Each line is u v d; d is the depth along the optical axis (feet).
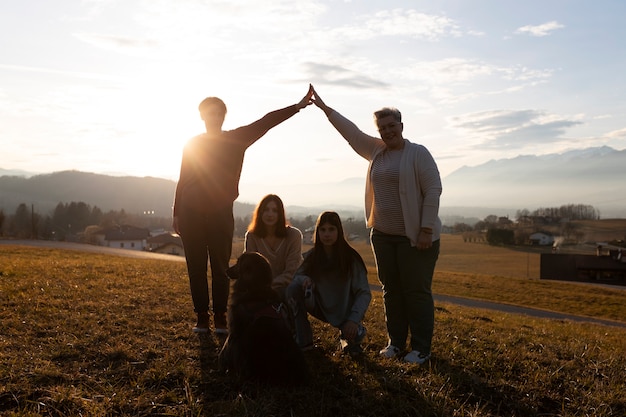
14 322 19.90
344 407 13.69
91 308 23.21
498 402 15.06
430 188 17.51
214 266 19.84
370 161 19.24
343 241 18.39
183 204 19.42
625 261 213.46
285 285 19.83
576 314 98.02
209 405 13.33
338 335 20.70
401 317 19.04
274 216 19.98
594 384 16.62
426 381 15.74
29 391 13.37
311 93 20.47
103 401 13.19
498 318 44.57
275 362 14.34
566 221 622.13
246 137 19.54
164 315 22.50
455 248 408.26
